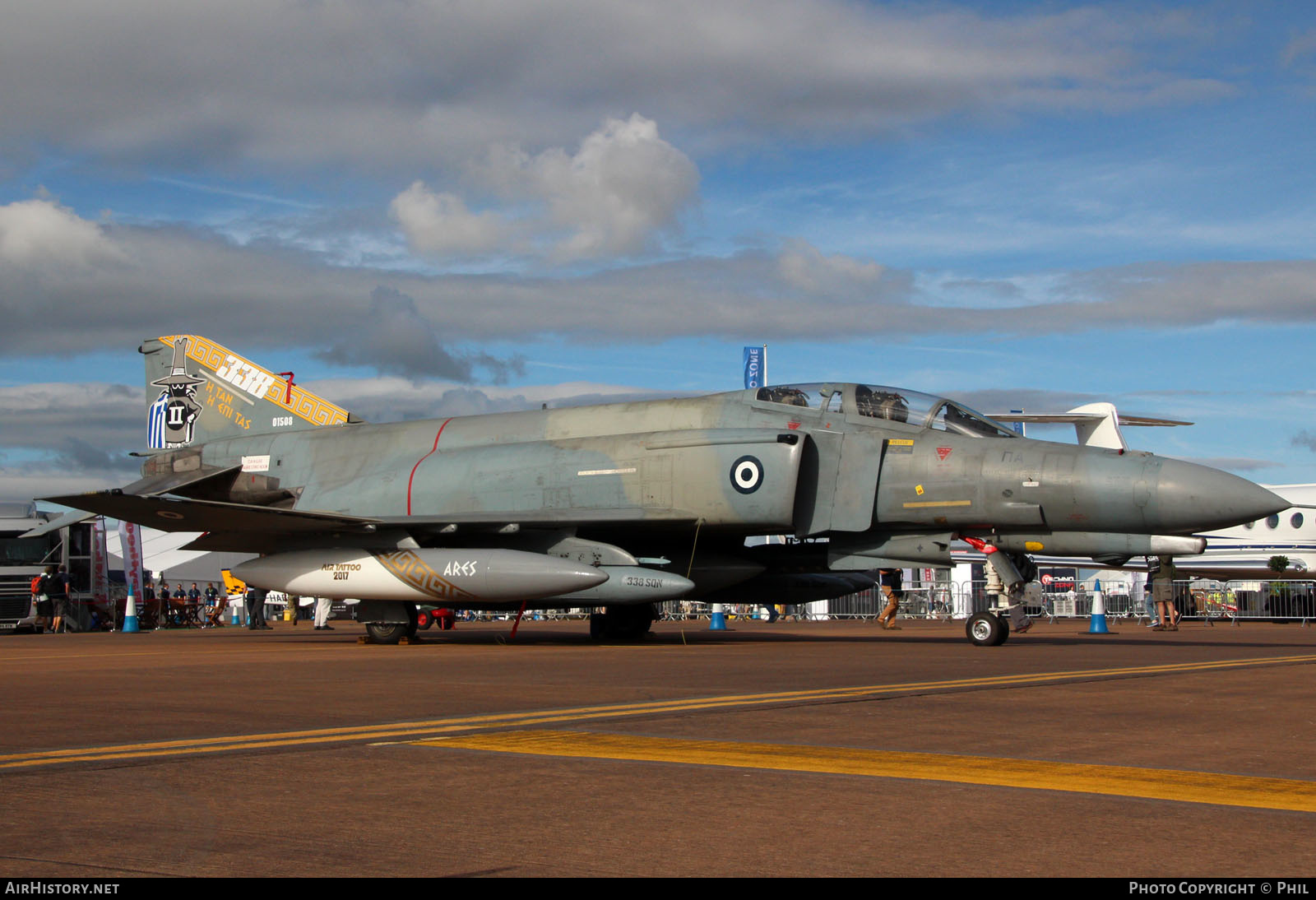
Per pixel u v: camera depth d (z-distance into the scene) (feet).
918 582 123.75
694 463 53.16
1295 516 106.32
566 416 60.08
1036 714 23.50
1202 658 40.75
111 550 157.17
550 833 13.20
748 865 11.87
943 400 52.75
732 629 85.25
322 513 54.54
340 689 29.71
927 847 12.55
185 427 73.41
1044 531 49.90
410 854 12.32
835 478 52.21
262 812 14.32
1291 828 13.29
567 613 121.29
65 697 27.76
